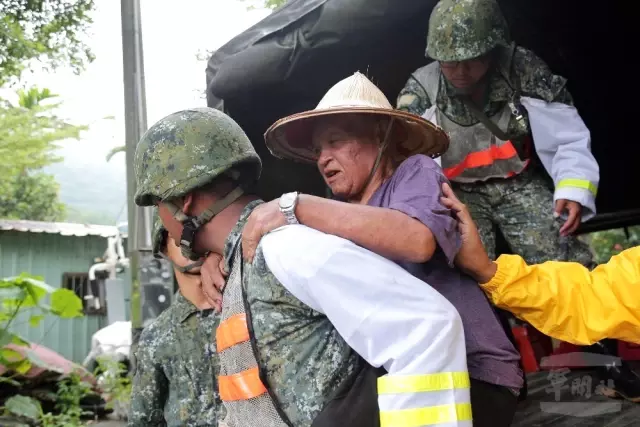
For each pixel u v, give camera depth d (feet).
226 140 5.84
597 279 6.23
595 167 9.64
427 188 5.16
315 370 4.76
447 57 9.37
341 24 10.72
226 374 5.20
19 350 22.12
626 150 19.35
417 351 4.40
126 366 31.63
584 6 14.66
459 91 9.87
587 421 9.13
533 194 10.27
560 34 15.10
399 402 4.35
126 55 15.52
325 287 4.55
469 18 9.28
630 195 20.93
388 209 4.91
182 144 5.74
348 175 5.67
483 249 5.61
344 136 5.68
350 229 4.79
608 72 16.69
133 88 15.40
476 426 5.19
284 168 14.11
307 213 4.92
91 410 29.07
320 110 5.49
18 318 36.32
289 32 11.43
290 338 4.83
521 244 10.32
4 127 38.06
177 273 7.74
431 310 4.50
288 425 4.77
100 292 40.70
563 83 9.88
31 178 55.72
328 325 4.87
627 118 18.29
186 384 7.86
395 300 4.51
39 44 45.52
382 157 5.83
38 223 39.73
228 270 5.53
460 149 10.26
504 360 5.44
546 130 9.81
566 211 9.76
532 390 10.99
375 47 12.18
